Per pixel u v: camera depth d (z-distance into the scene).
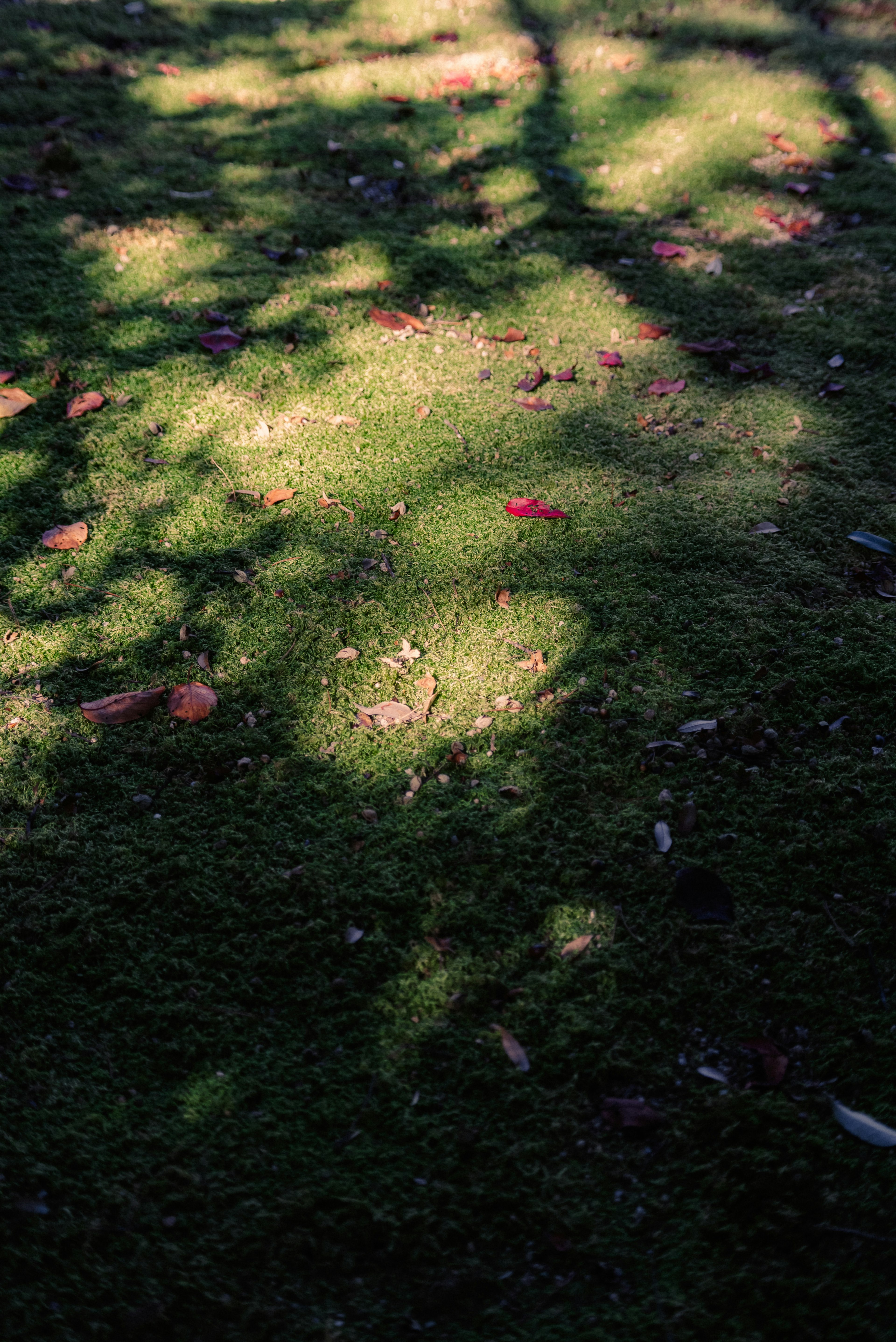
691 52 5.96
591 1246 1.45
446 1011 1.73
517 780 2.10
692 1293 1.40
